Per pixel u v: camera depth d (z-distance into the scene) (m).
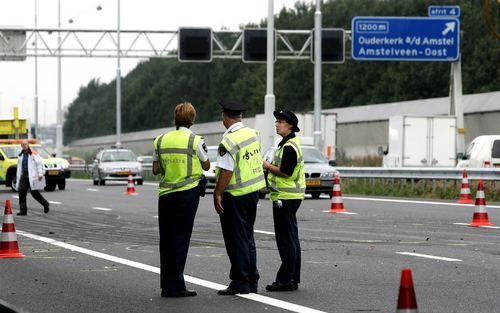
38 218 55.88
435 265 32.12
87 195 84.81
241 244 25.92
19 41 127.06
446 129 103.69
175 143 25.86
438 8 109.12
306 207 63.12
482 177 72.56
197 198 26.02
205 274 30.34
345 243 39.81
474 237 42.06
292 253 26.47
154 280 29.28
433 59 109.12
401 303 14.30
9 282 28.95
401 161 103.00
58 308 24.08
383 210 59.91
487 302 24.36
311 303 24.34
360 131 158.00
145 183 121.00
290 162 26.27
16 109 112.94
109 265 33.09
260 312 23.08
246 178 25.84
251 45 111.06
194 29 113.56
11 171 96.19
